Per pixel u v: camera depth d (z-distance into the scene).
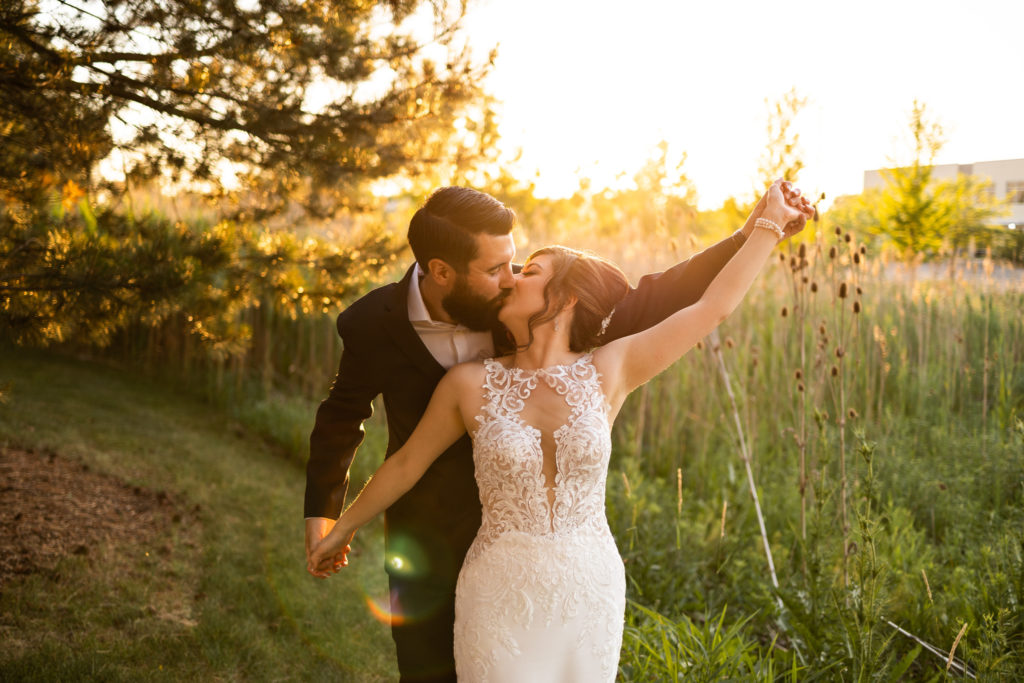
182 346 8.84
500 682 1.95
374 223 5.01
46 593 3.48
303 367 8.27
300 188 4.63
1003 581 2.87
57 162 3.24
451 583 2.42
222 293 4.27
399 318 2.38
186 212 5.67
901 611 3.16
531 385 2.03
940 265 6.52
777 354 5.55
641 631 2.98
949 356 5.64
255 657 3.34
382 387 2.47
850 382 5.37
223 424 7.39
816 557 3.10
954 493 4.30
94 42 3.13
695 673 2.59
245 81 3.87
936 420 5.27
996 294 6.21
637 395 6.02
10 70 2.99
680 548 3.78
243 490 5.56
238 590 3.95
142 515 4.64
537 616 1.95
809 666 2.66
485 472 2.02
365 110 4.10
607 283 2.08
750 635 3.36
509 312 2.09
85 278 3.03
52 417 6.46
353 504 2.29
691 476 5.27
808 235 5.06
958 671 2.69
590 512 2.03
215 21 3.42
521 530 1.98
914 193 12.50
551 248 2.15
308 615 3.80
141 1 3.19
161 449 6.18
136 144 3.67
